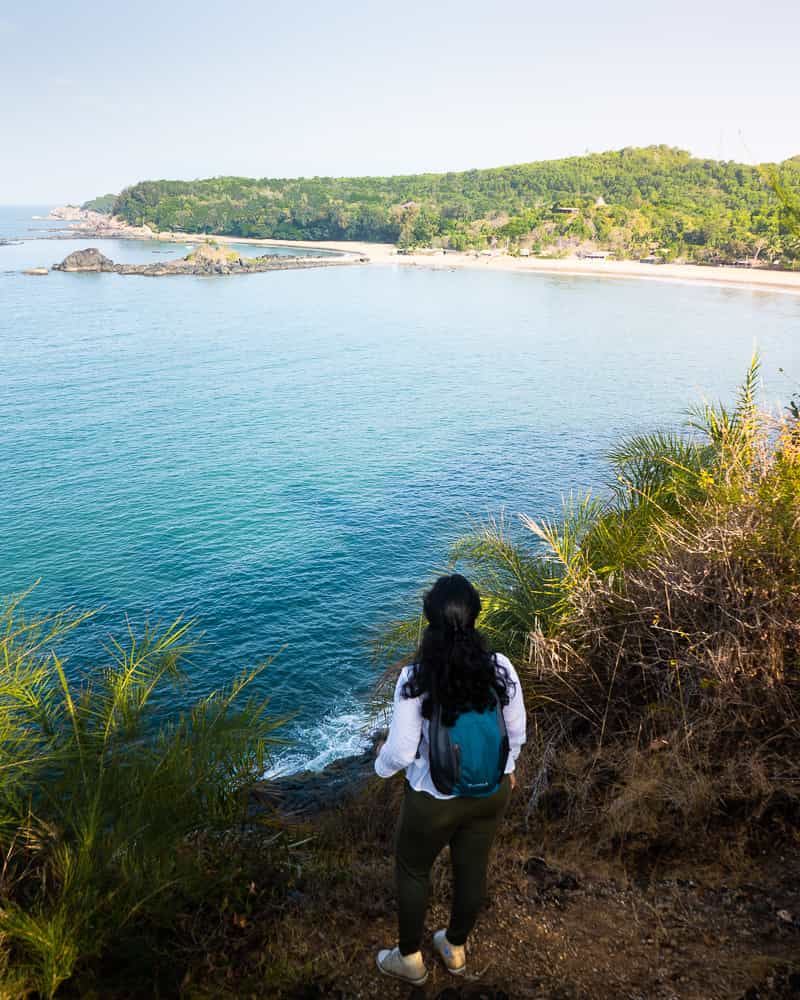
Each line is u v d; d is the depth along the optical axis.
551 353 78.94
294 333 93.75
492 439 43.81
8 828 3.05
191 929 2.86
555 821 3.68
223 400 56.47
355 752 14.67
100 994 2.60
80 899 2.70
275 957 2.81
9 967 2.54
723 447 5.53
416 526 29.78
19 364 70.50
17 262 196.25
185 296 133.50
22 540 28.58
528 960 2.79
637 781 3.56
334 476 36.91
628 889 3.12
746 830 3.27
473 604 2.42
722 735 3.68
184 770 3.28
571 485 34.66
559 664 4.36
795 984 2.47
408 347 83.50
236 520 30.72
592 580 4.76
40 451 41.88
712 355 76.56
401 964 2.66
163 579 24.84
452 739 2.31
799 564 3.74
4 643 3.63
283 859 3.36
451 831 2.46
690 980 2.59
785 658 3.73
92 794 3.06
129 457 40.81
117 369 68.81
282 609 22.55
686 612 4.10
